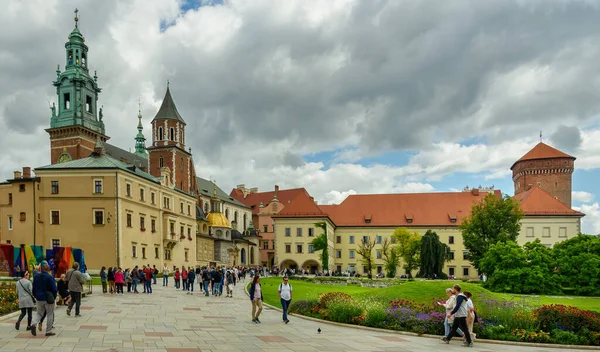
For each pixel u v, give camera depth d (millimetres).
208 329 23812
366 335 23734
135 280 47219
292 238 108750
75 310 28094
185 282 53031
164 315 28953
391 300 30438
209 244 117688
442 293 30969
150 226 84250
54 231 73625
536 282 63500
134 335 21031
